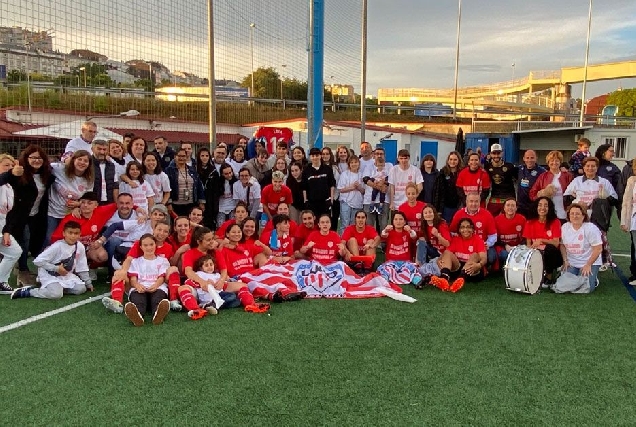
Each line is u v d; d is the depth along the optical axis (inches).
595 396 133.9
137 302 196.7
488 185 300.2
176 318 194.5
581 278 233.8
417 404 128.6
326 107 971.9
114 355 157.5
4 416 121.3
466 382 141.2
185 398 130.4
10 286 235.3
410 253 272.2
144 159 274.8
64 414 122.5
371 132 921.5
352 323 190.2
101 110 634.8
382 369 148.9
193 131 779.4
